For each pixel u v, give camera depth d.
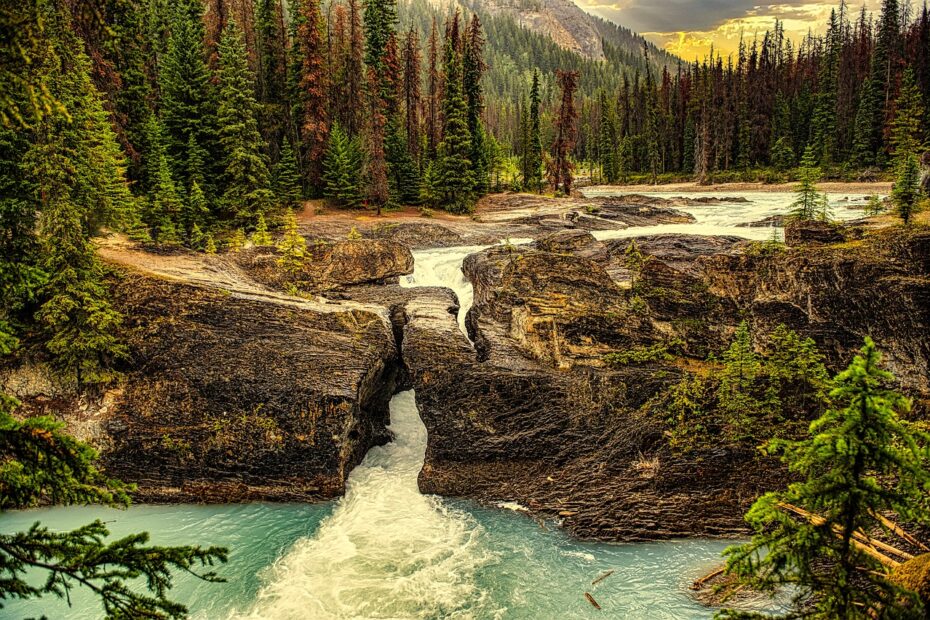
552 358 21.73
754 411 17.53
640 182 99.69
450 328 22.94
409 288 28.12
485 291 25.92
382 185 47.66
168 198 35.38
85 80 24.81
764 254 22.25
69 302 18.70
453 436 19.84
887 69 70.88
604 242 33.00
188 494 18.78
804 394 17.59
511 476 18.95
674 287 22.70
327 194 49.78
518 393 20.22
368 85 47.03
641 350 21.56
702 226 42.72
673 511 16.42
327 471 18.98
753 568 6.88
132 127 39.38
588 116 143.62
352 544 16.41
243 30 53.38
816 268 20.20
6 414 6.37
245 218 41.06
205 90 42.97
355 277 28.20
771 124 87.50
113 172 28.95
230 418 19.34
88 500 7.00
